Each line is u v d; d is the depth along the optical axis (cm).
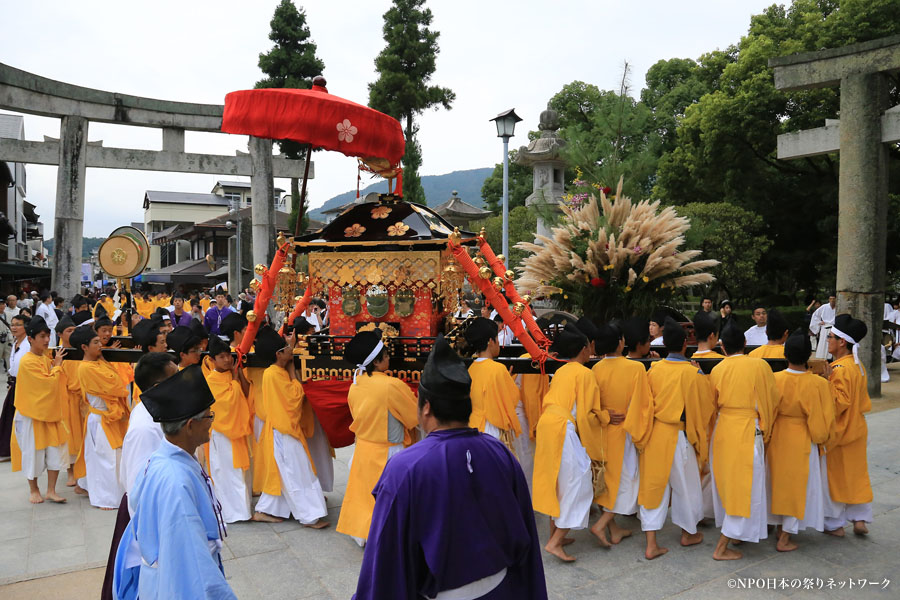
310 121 469
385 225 533
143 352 558
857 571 431
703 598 394
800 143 1111
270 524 523
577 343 467
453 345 519
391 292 530
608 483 473
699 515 484
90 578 423
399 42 2234
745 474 441
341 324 554
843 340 493
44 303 1271
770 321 546
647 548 460
